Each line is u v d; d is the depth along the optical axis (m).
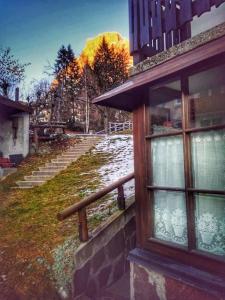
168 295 2.47
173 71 2.28
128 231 4.04
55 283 3.19
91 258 3.39
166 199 2.69
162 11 2.81
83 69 30.17
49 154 11.35
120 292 3.37
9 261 3.73
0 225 5.11
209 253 2.29
